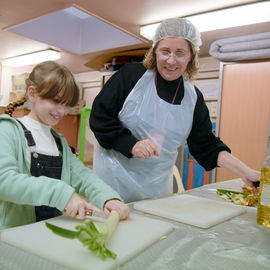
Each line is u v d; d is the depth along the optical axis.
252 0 1.95
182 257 0.54
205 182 2.94
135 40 2.82
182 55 1.10
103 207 0.75
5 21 2.63
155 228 0.67
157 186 1.27
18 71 4.65
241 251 0.58
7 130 0.76
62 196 0.66
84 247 0.53
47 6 2.26
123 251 0.52
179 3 2.05
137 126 1.21
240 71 2.55
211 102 3.17
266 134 2.42
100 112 1.18
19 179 0.66
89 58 3.61
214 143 1.26
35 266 0.47
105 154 1.25
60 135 0.92
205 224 0.73
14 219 0.75
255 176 1.09
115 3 2.11
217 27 2.32
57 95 0.77
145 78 1.19
